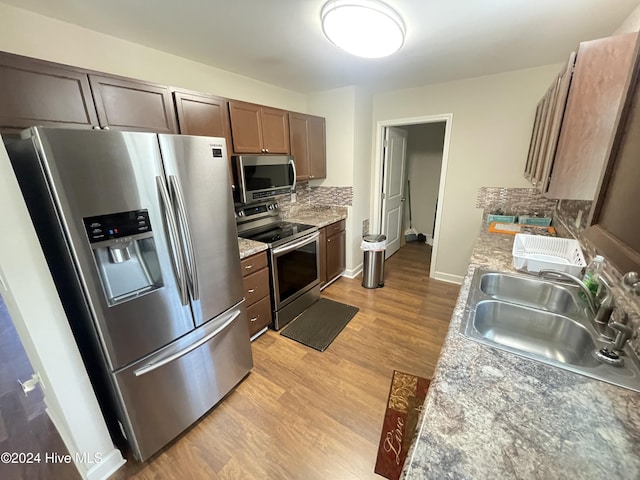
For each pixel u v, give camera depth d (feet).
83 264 3.60
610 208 2.40
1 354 7.98
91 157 3.53
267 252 7.60
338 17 4.67
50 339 3.74
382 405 5.66
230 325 5.76
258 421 5.37
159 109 5.63
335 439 4.97
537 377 2.74
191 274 4.78
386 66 7.79
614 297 3.63
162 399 4.69
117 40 5.79
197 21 5.15
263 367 6.79
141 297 4.21
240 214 8.53
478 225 10.23
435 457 1.99
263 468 4.53
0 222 3.26
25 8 4.59
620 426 2.22
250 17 5.01
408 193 17.11
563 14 5.03
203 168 4.83
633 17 4.88
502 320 4.36
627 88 2.23
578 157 3.96
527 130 8.66
